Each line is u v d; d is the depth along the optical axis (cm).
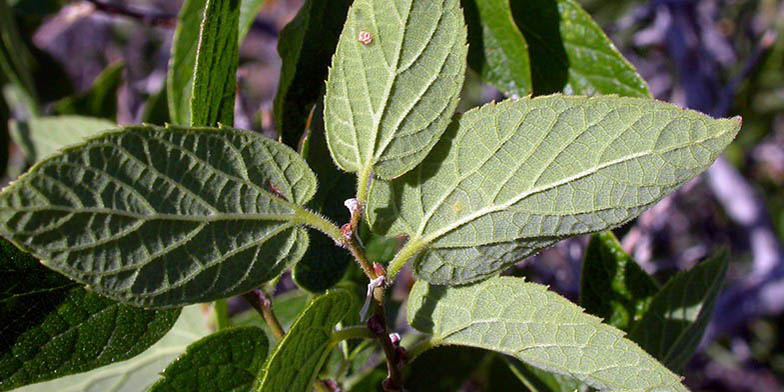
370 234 33
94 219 21
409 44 23
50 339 25
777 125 77
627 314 32
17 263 24
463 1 30
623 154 22
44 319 25
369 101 23
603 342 23
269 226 23
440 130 23
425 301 25
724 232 70
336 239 23
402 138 23
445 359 38
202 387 26
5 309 24
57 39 85
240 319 35
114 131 21
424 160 23
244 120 44
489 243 23
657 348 31
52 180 21
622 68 31
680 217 69
